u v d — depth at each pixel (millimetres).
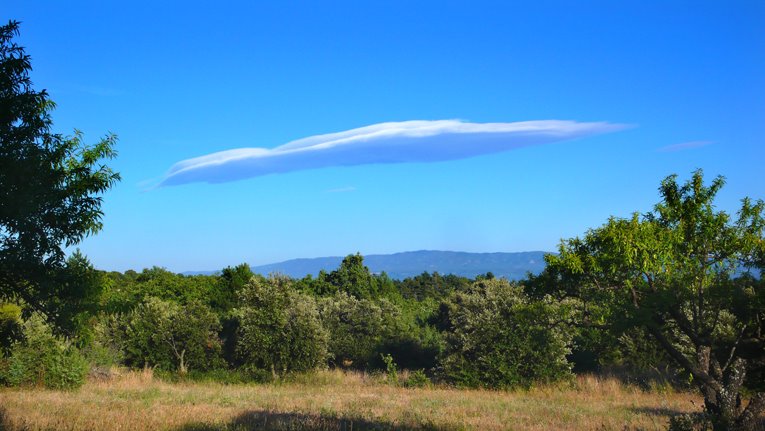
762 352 12758
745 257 12172
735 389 11875
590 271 12719
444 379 27688
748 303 12031
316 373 28625
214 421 13914
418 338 36188
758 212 12172
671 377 25703
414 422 14867
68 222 8695
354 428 13773
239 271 46812
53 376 21891
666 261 11977
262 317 28359
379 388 25828
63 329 9570
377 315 35656
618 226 12406
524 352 25984
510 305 26719
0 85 8297
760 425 12445
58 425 12680
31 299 9109
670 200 12938
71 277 9164
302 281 56312
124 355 28781
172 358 28859
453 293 45219
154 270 52281
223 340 30812
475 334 27078
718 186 12500
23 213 8141
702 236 12352
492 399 21672
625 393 23719
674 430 11141
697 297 12539
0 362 21891
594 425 14703
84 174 9352
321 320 33844
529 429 13961
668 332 14922
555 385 25438
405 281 92938
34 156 8312
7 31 8406
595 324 13117
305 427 13398
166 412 15273
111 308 10484
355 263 56875
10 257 8227
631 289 12281
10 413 14133
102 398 18750
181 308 30562
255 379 27719
